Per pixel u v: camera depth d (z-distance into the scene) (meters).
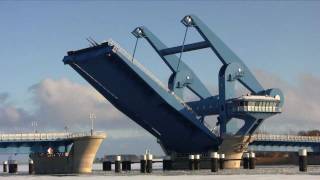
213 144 85.06
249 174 73.06
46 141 85.25
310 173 74.31
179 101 77.00
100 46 68.06
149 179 64.31
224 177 66.44
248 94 83.88
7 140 83.56
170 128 82.12
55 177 73.56
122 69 70.25
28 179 70.12
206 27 80.25
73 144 83.56
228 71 83.12
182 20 79.31
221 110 84.19
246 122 84.50
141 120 81.75
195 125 80.38
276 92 84.44
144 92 74.12
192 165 83.69
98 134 81.06
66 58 72.06
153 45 83.50
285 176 67.88
